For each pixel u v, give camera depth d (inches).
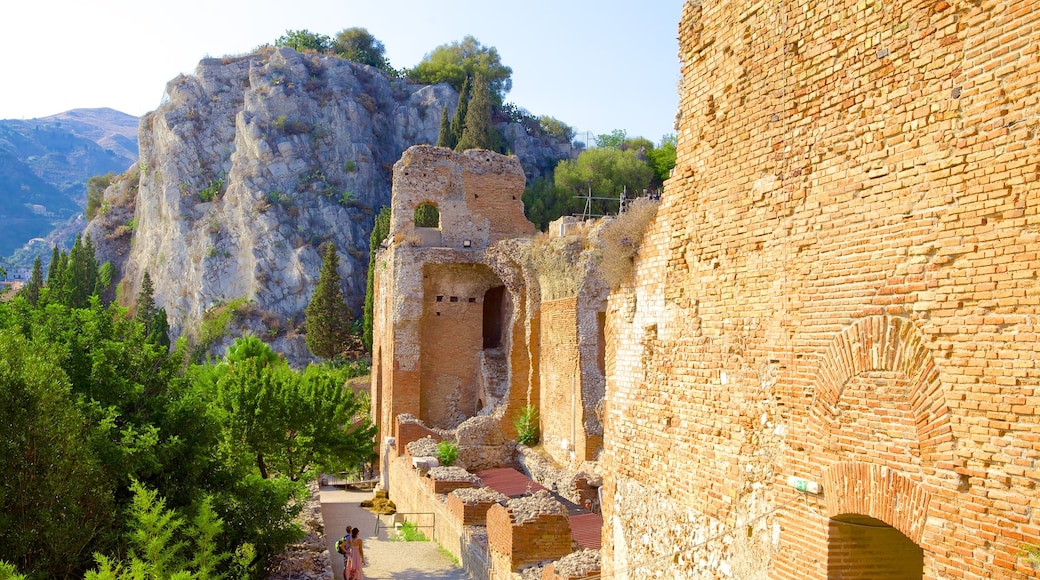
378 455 1946.4
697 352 433.4
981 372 259.6
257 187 4889.3
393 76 5900.6
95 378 796.6
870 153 309.9
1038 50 245.3
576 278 1275.8
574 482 1096.2
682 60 460.4
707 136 428.8
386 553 1050.7
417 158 1838.1
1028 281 246.1
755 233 382.6
